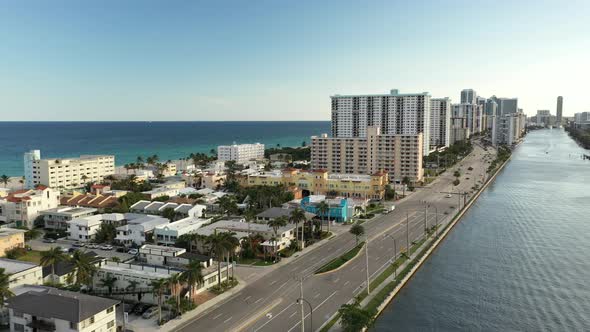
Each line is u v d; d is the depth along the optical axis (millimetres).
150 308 103438
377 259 142750
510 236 178750
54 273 117938
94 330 86250
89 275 107750
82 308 85438
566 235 179875
